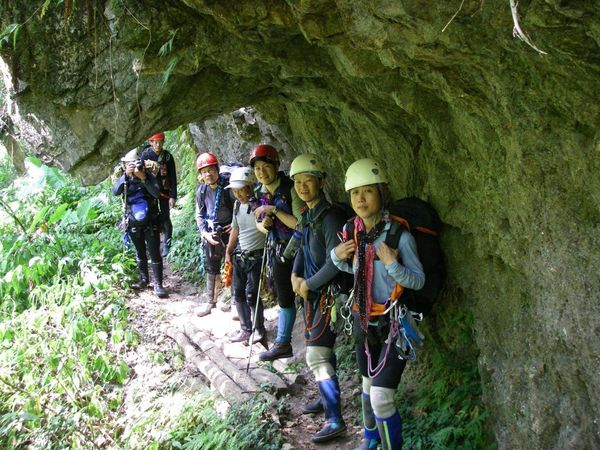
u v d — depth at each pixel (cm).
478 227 336
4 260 718
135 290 723
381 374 333
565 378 266
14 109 386
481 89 259
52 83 358
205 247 630
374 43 233
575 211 245
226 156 752
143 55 313
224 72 379
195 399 484
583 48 195
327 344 404
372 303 338
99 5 325
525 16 193
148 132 389
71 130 378
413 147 386
